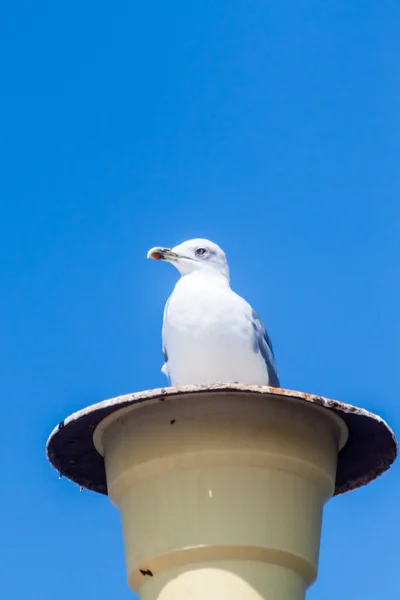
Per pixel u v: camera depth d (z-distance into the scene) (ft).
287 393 28.07
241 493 27.86
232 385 27.81
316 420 29.37
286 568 27.81
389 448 31.27
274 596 27.27
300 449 28.66
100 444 30.83
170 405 28.53
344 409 28.73
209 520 27.53
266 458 28.17
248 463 28.14
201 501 27.78
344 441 31.32
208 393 28.14
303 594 28.25
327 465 29.48
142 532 28.30
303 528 28.35
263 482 28.14
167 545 27.61
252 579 27.25
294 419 28.81
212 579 27.20
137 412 29.01
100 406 28.30
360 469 33.04
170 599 27.40
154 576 28.12
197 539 27.37
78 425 29.91
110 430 29.96
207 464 28.09
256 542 27.37
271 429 28.37
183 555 27.45
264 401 28.53
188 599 27.09
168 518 27.89
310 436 29.01
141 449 28.60
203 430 28.17
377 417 29.35
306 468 28.73
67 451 31.76
